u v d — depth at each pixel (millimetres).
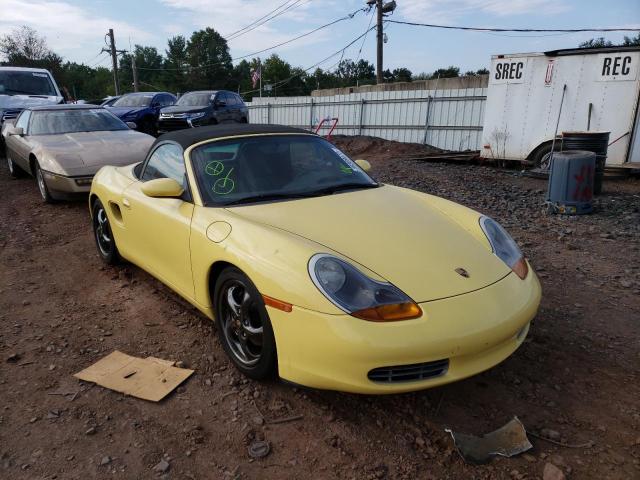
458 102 17234
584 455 2303
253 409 2621
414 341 2252
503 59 11242
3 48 47312
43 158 6844
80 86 81500
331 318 2291
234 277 2758
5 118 11539
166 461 2262
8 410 2607
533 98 11000
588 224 6414
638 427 2496
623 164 10250
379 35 24172
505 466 2234
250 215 2984
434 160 13438
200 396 2734
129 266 4727
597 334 3432
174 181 3301
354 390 2312
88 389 2795
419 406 2650
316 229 2816
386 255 2627
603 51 9977
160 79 84438
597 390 2801
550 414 2596
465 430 2471
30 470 2205
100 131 8070
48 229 6039
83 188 6648
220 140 3586
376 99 19625
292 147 3740
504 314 2482
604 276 4535
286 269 2465
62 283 4344
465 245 2898
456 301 2428
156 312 3752
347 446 2357
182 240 3188
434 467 2232
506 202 7801
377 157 15211
